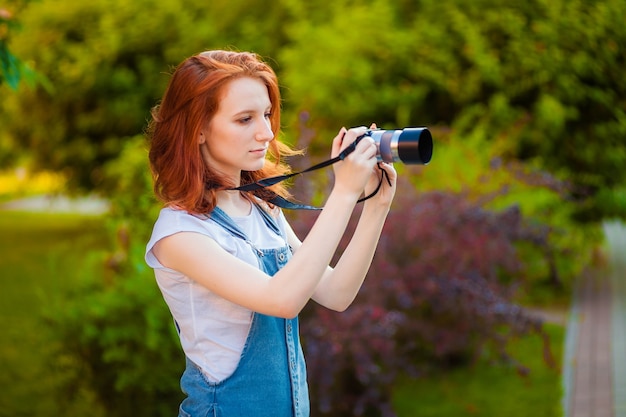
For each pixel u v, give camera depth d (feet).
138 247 12.44
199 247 5.45
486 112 24.80
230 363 5.65
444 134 20.31
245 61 5.73
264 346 5.70
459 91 24.93
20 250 36.22
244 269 5.36
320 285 6.19
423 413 15.69
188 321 5.68
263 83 5.72
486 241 15.34
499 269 17.88
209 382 5.65
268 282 5.26
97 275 12.85
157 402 11.76
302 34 25.88
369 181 6.09
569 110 24.58
